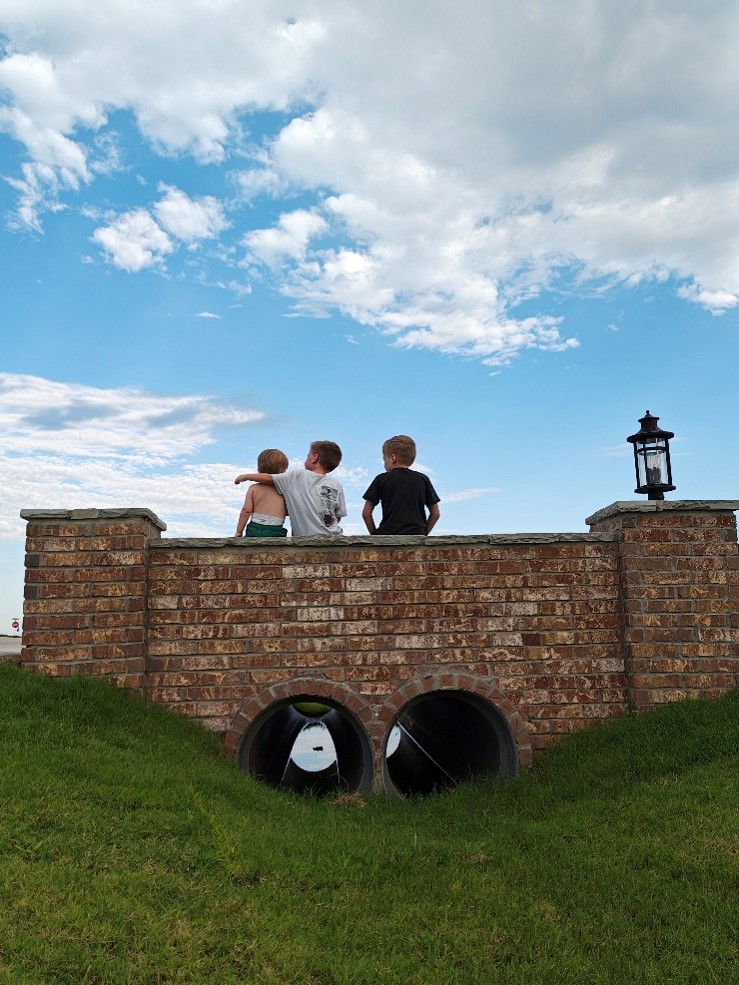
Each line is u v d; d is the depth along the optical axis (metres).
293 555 6.47
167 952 3.13
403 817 5.64
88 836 3.88
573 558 6.66
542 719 6.45
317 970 3.26
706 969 3.41
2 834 3.70
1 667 5.96
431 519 7.16
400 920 3.77
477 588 6.57
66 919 3.18
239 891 3.75
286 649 6.36
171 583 6.36
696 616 6.50
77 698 5.64
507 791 6.00
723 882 3.97
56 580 6.18
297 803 5.54
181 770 5.06
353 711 6.31
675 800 4.84
